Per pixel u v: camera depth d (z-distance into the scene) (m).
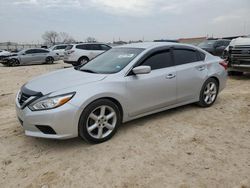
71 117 3.41
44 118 3.35
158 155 3.40
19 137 4.07
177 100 4.77
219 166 3.11
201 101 5.27
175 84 4.63
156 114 4.99
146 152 3.48
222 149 3.54
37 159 3.36
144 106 4.25
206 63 5.25
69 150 3.58
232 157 3.32
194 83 4.98
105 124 3.78
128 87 3.96
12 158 3.40
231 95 6.54
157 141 3.81
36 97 3.47
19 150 3.62
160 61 4.51
